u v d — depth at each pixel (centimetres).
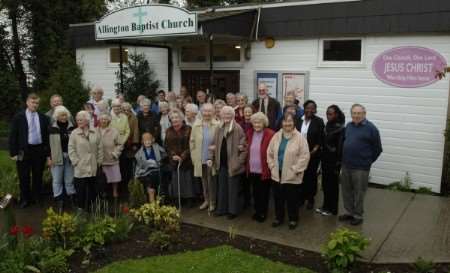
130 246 548
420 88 779
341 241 470
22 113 732
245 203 714
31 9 1789
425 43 763
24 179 731
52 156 708
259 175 630
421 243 551
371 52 823
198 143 679
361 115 593
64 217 543
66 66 1376
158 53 1162
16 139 726
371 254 518
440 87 759
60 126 710
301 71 906
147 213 595
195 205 725
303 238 574
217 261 501
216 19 853
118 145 746
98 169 711
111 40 1015
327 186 656
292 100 725
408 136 803
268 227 618
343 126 639
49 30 1800
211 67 911
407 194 773
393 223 626
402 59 789
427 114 778
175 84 1129
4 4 1738
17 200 756
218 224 634
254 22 938
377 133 599
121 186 823
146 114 802
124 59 1230
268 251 535
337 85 868
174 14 843
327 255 479
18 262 475
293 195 604
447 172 764
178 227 598
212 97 919
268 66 951
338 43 862
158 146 723
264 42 948
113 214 680
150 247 543
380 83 820
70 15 1867
